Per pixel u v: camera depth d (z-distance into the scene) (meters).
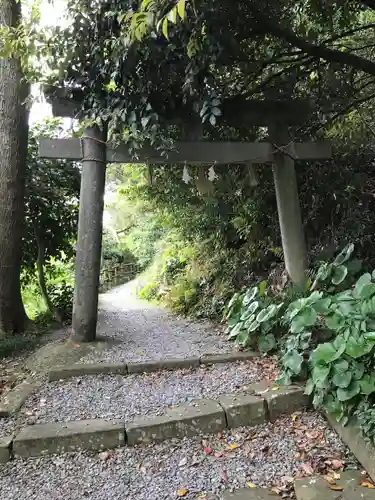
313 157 4.34
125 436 2.50
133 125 3.56
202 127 4.11
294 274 4.38
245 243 5.82
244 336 3.67
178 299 6.29
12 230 4.67
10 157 4.61
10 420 2.66
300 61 4.39
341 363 2.41
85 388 3.09
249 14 3.49
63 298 6.05
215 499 2.08
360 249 4.52
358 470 2.25
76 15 3.41
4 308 4.68
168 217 7.60
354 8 4.09
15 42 3.53
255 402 2.74
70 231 6.03
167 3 2.52
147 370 3.39
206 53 3.24
